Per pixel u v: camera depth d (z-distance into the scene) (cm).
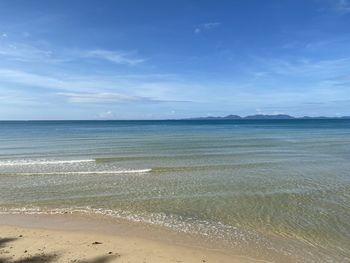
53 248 1030
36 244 1063
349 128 10044
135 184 1994
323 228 1244
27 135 6638
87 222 1320
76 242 1091
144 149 3784
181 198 1673
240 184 1984
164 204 1570
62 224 1293
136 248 1045
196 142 4719
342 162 2822
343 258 988
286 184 1981
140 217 1384
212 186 1936
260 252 1027
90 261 934
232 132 7688
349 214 1411
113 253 997
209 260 959
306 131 8144
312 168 2528
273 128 10281
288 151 3588
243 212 1444
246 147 4006
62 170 2452
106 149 3794
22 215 1410
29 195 1741
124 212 1452
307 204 1562
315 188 1880
